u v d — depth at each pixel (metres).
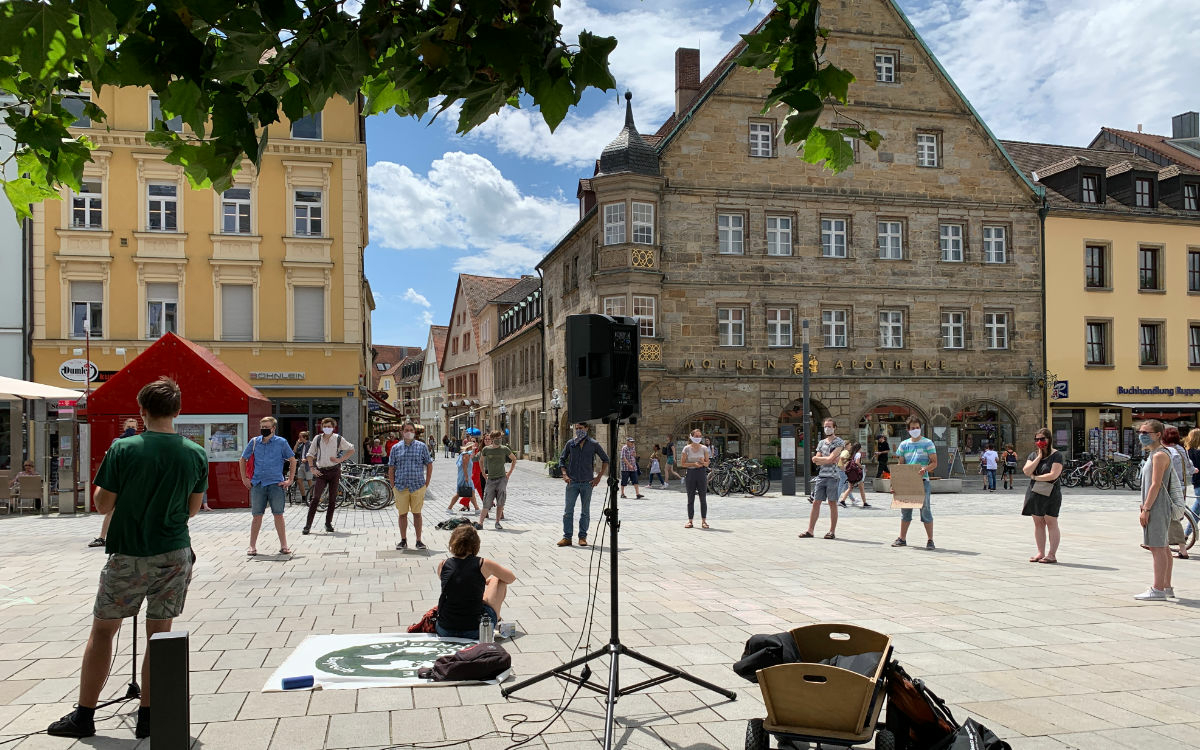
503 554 11.99
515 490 27.64
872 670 4.13
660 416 30.70
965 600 8.54
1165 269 36.22
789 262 32.00
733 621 7.52
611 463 5.40
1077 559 11.60
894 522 16.98
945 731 4.02
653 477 29.25
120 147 27.83
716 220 31.56
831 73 3.30
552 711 5.05
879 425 32.66
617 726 4.81
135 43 2.66
